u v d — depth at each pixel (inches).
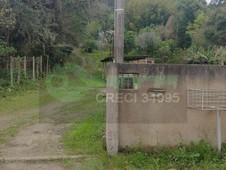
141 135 214.5
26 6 808.3
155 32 1878.7
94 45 1449.3
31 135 284.5
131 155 203.9
